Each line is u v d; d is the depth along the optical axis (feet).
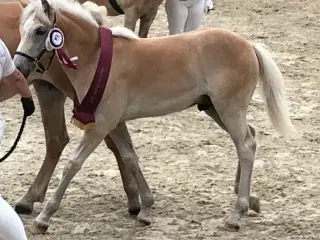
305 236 32.27
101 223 33.60
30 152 42.70
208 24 75.36
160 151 43.06
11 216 24.29
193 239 31.96
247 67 32.19
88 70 30.81
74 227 33.06
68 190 37.40
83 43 30.68
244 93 32.37
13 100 51.80
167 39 32.37
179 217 34.30
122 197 36.73
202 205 35.63
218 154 42.73
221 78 32.01
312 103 52.24
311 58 63.93
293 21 77.51
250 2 86.02
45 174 34.86
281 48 67.00
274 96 33.04
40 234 31.99
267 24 75.97
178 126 47.50
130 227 33.27
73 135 45.44
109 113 31.09
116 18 75.10
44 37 29.89
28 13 29.99
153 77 31.55
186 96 32.27
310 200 36.35
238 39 32.37
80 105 30.89
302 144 44.42
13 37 33.45
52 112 34.40
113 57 30.96
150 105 31.96
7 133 45.65
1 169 40.06
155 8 53.16
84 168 40.42
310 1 86.89
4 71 25.88
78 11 30.60
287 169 40.42
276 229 32.96
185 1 50.67
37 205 35.70
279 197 36.68
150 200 33.50
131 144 33.27
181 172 39.91
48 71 31.89
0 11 33.68
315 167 40.86
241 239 31.94
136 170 33.14
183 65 31.89
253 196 34.14
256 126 47.50
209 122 48.34
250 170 32.83
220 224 33.45
